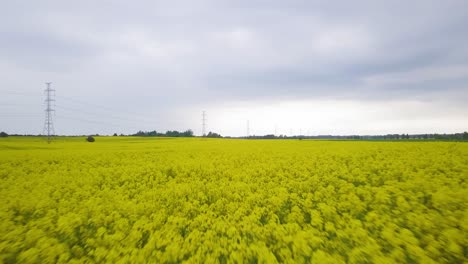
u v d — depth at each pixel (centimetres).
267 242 606
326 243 559
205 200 1041
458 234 525
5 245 592
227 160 1902
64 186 1263
